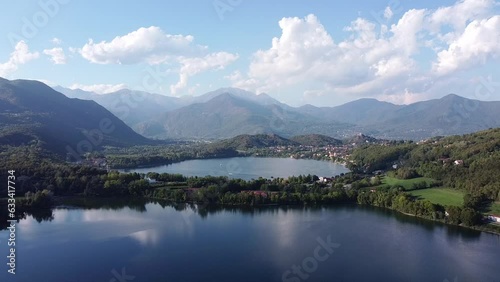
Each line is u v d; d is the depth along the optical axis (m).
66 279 151.50
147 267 162.38
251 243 190.00
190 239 195.50
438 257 174.38
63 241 189.75
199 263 166.88
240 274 156.88
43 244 185.75
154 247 183.75
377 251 181.12
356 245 188.62
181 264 165.62
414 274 158.12
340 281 152.00
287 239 196.50
